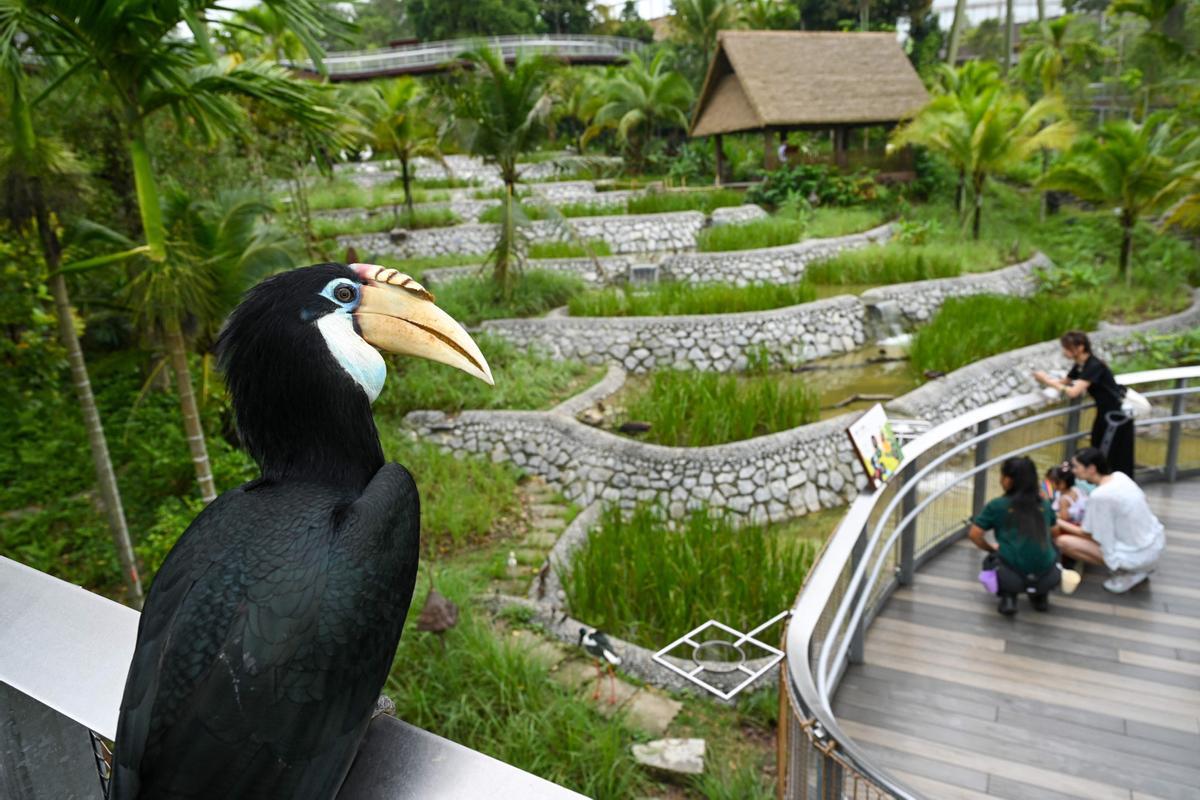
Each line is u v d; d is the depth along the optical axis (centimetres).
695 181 2928
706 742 604
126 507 923
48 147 684
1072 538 570
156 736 101
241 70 618
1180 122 2211
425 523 1007
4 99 612
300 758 101
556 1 5225
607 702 643
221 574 111
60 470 949
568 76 1594
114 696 113
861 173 2495
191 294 695
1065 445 687
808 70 2509
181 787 99
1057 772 410
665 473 1116
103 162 909
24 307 830
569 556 920
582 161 1717
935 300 1702
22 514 916
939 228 2156
